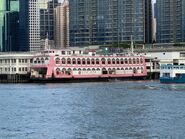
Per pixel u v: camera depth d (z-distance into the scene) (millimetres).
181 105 157375
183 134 109000
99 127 120062
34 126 122312
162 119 129500
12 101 179125
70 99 183250
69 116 138625
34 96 196875
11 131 115625
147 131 113375
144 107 154375
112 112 144875
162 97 184000
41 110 152125
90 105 163375
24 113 145750
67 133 112812
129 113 142250
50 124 125125
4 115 141750
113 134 110750
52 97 191625
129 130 115250
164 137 106312
